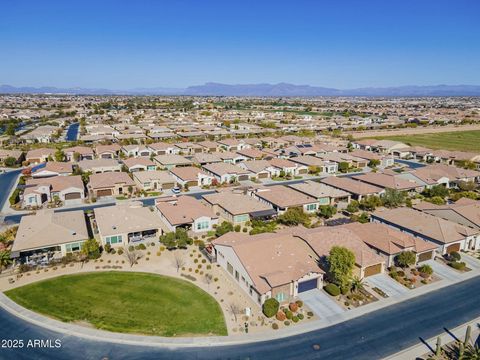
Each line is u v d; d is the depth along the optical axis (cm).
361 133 19750
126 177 9281
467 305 4541
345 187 8881
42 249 5566
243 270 4697
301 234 5581
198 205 7119
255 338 3856
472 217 6675
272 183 10194
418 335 3972
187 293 4641
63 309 4259
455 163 12706
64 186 8394
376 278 5150
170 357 3566
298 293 4734
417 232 6225
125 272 5119
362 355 3653
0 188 9131
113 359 3522
